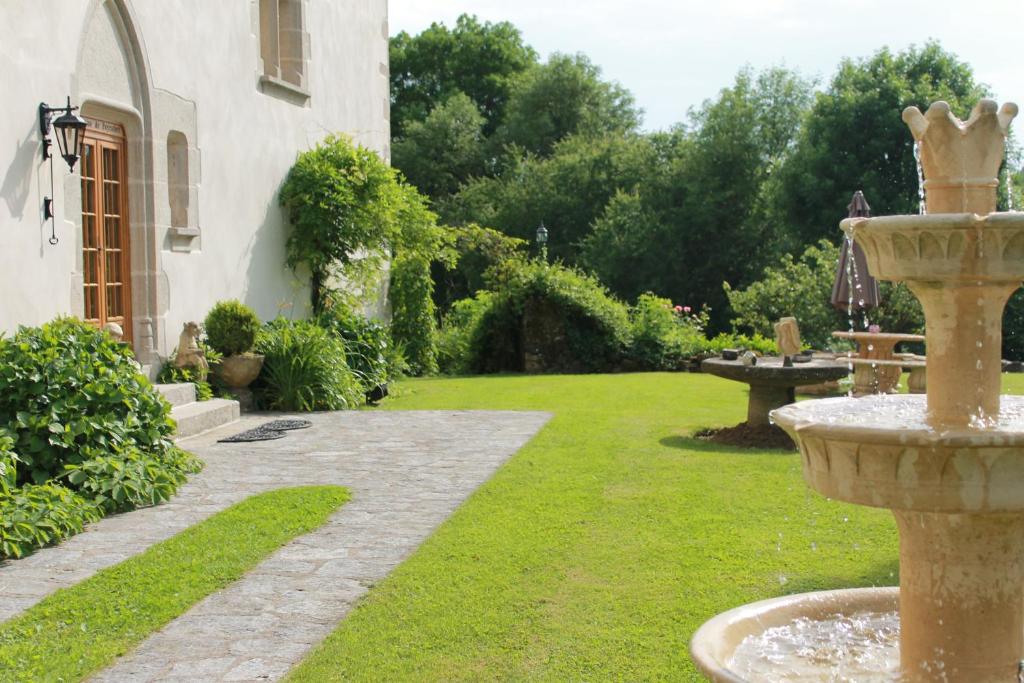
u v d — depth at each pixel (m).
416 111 40.84
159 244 10.25
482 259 33.97
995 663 3.12
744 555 5.10
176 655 3.97
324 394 11.23
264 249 12.68
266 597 4.64
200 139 11.16
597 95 41.28
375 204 13.58
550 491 6.63
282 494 6.64
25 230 8.16
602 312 16.86
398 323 16.62
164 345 10.36
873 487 2.90
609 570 4.90
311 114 14.04
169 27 10.48
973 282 3.04
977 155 3.11
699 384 13.66
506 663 3.83
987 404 3.12
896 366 11.07
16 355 6.66
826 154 28.22
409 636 4.11
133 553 5.40
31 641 4.11
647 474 7.14
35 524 5.54
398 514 6.16
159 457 7.19
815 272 21.33
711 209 33.72
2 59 7.89
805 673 3.21
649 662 3.79
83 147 8.98
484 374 17.14
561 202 36.84
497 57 42.84
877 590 3.76
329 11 14.65
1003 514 2.87
